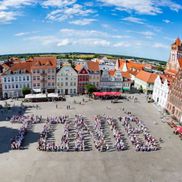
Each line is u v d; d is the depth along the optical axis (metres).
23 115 88.38
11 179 48.50
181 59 133.75
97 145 63.69
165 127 82.50
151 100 118.56
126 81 136.50
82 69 126.38
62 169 52.84
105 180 49.53
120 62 195.25
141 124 80.94
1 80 114.62
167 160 59.09
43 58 124.19
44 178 49.31
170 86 100.69
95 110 98.69
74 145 64.62
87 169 53.34
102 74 132.12
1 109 96.00
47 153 59.72
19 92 119.88
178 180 51.00
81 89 129.50
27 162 55.12
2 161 55.09
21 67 119.00
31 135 70.56
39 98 109.06
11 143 64.31
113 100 116.12
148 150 63.59
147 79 137.12
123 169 54.00
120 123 83.62
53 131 73.88
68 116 88.94
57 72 123.00
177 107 92.44
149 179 50.69
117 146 63.38
